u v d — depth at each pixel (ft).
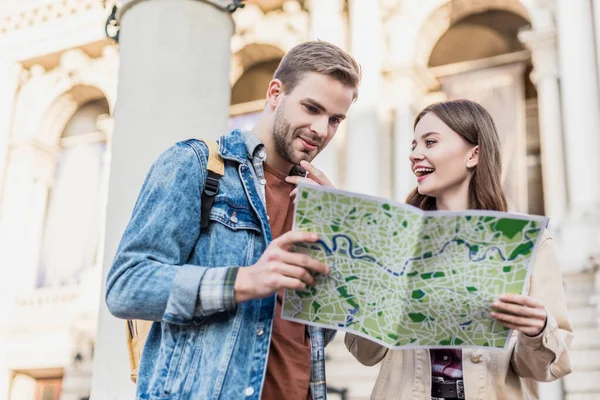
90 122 56.29
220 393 5.65
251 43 49.21
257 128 6.86
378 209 5.46
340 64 6.52
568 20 38.88
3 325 50.44
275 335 6.28
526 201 40.01
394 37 44.60
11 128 55.98
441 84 44.42
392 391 7.09
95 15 54.65
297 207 5.47
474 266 5.60
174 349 5.84
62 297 50.44
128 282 5.65
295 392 6.22
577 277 34.58
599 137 36.76
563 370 6.59
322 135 6.48
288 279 5.39
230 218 6.15
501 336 5.82
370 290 5.63
